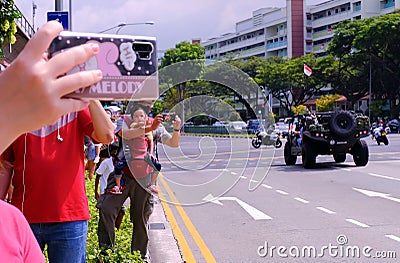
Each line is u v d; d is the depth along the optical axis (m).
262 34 106.62
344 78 62.72
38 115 1.02
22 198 3.50
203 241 7.78
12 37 4.81
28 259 1.70
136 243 5.99
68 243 3.56
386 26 52.84
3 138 1.04
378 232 7.96
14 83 0.99
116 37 1.43
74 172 3.58
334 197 11.52
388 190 12.30
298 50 96.56
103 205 5.83
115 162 5.79
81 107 1.08
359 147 18.03
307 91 71.88
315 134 17.59
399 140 36.00
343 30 58.06
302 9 96.69
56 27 1.02
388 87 58.81
